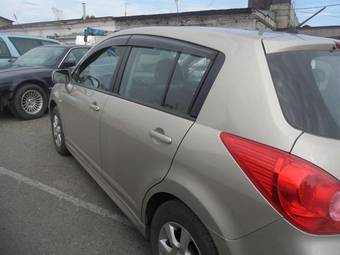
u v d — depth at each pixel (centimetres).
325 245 175
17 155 533
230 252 199
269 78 205
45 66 795
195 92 240
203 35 260
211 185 207
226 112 213
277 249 182
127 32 349
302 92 204
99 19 3478
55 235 334
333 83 222
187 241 231
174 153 234
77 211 377
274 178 181
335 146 183
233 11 2853
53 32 3775
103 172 347
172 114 250
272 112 194
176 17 3100
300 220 175
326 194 173
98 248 318
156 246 264
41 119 760
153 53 297
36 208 380
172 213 239
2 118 766
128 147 286
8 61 998
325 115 197
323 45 241
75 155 437
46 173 468
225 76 222
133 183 286
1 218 359
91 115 356
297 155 178
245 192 191
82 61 426
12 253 305
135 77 308
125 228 349
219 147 207
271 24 3369
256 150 190
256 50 218
